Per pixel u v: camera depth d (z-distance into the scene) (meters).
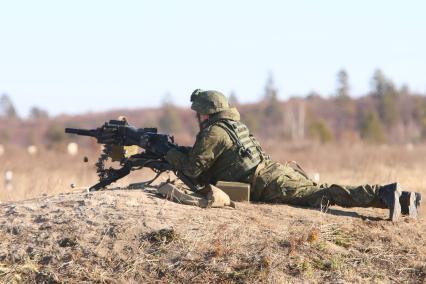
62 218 22.11
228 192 24.08
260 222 22.14
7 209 23.20
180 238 20.83
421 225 23.27
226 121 24.44
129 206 22.72
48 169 66.94
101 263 20.25
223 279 19.55
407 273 20.19
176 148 24.73
